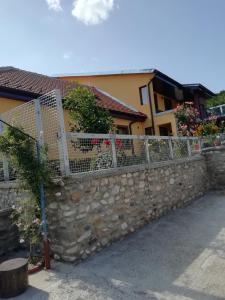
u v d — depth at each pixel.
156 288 4.22
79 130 8.55
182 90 18.36
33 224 5.61
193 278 4.45
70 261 5.19
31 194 5.61
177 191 9.26
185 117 14.55
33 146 5.47
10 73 12.39
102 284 4.43
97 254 5.64
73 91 8.84
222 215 7.97
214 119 16.27
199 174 11.28
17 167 5.56
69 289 4.35
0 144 5.37
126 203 6.77
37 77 13.85
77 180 5.46
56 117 5.45
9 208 6.50
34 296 4.21
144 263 5.11
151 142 8.34
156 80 16.19
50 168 5.50
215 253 5.34
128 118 14.09
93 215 5.75
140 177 7.47
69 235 5.21
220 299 3.81
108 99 15.72
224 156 11.82
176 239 6.23
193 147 11.42
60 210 5.34
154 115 15.53
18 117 6.39
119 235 6.39
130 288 4.26
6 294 4.24
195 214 8.28
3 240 6.27
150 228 7.11
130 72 16.22
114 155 6.67
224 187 11.81
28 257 5.84
